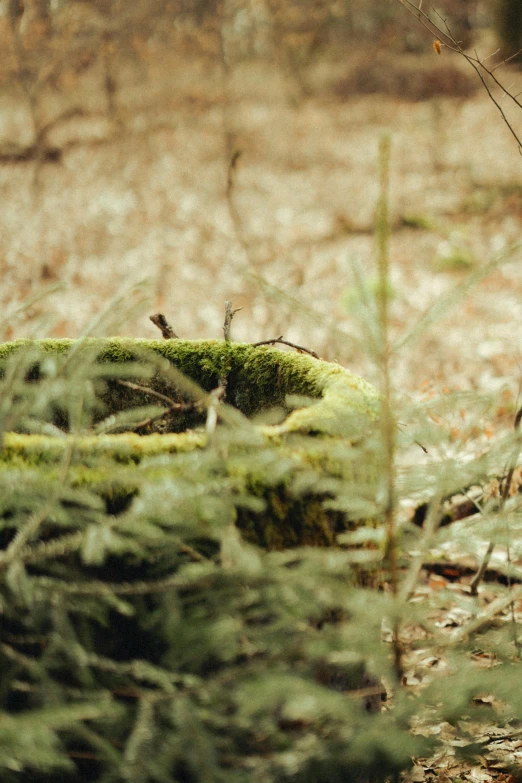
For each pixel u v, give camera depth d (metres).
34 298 1.94
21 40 12.27
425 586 3.56
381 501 1.64
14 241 9.91
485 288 8.60
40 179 12.62
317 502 1.85
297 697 1.40
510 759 2.38
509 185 12.45
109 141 15.11
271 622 1.75
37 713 1.31
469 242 10.20
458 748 1.75
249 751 1.66
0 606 1.53
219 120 16.03
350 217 11.77
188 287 8.52
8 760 1.39
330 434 1.93
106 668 1.65
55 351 2.78
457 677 1.46
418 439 1.71
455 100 18.92
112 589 1.57
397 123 17.75
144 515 1.52
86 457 1.78
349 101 19.58
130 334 7.12
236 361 2.76
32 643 1.73
